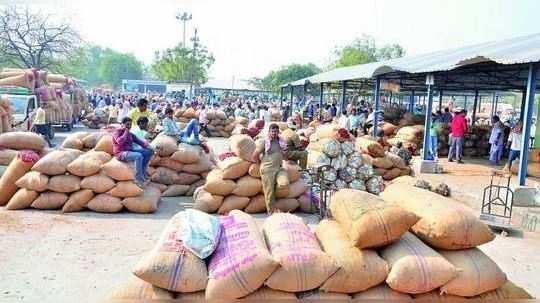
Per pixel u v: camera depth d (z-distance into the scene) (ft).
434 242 13.23
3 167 30.76
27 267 17.88
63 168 26.16
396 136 60.44
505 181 40.42
